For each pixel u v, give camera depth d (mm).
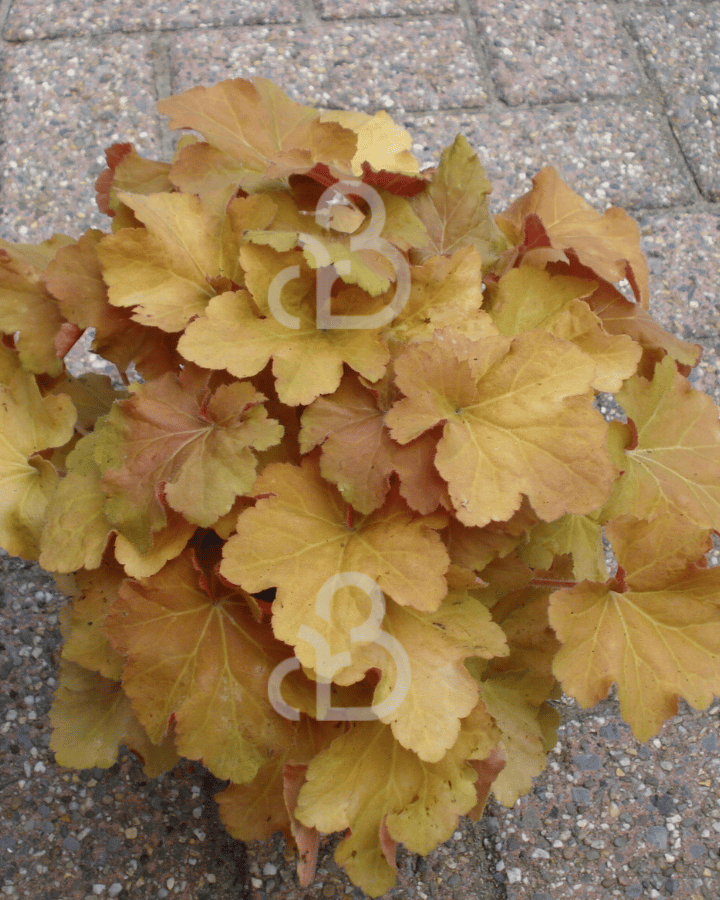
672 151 1312
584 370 896
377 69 1323
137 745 1038
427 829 905
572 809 1122
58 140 1285
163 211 973
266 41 1328
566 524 1048
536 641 1047
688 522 933
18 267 1025
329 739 976
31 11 1333
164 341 1016
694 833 1118
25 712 1132
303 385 896
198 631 919
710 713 1147
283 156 985
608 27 1363
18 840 1104
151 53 1319
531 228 1041
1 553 1169
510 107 1318
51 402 1022
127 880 1099
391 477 925
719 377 1236
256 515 884
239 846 1106
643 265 1061
